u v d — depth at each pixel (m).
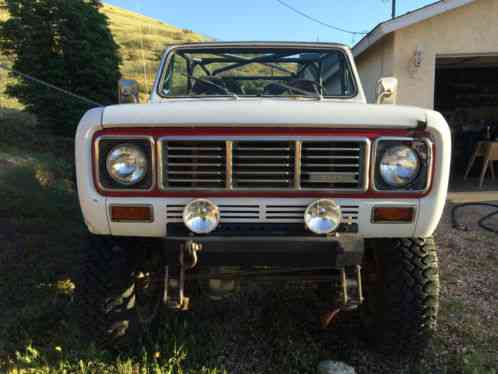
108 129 2.27
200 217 2.23
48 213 5.38
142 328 2.79
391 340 2.66
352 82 3.51
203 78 3.61
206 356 2.67
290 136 2.25
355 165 2.28
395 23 7.36
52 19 9.16
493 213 6.11
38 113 9.31
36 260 3.92
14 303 3.19
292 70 3.72
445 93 11.60
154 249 2.86
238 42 3.74
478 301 3.42
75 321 2.74
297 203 2.28
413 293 2.58
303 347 2.79
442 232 5.39
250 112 2.23
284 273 2.65
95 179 2.29
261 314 3.21
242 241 2.21
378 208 2.28
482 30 7.46
